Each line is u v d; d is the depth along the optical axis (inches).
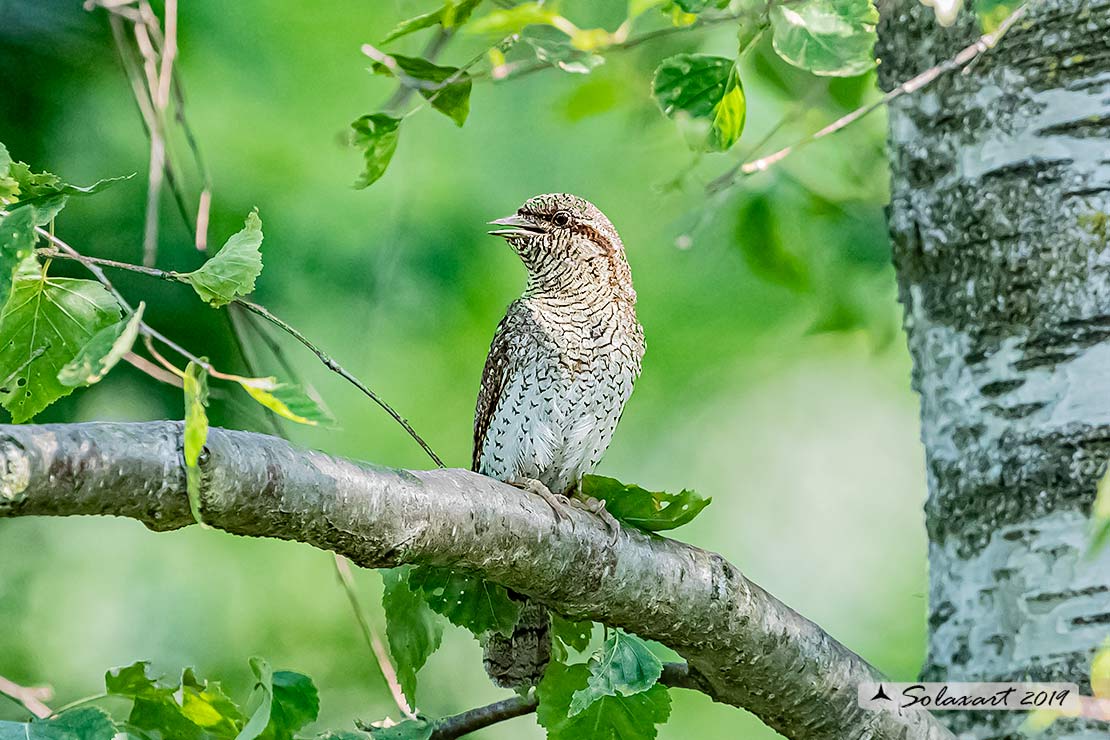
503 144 578.6
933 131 309.3
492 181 570.6
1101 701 241.6
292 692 255.8
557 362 370.0
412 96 325.1
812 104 487.2
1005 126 299.3
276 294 521.3
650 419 639.1
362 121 296.8
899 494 655.8
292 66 557.0
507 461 379.9
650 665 260.7
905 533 653.9
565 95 517.7
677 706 595.2
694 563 274.8
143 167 474.6
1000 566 290.0
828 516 649.6
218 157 533.3
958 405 301.4
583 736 278.1
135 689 246.4
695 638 275.6
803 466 652.1
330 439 550.9
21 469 194.7
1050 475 286.5
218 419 460.8
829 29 269.3
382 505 231.5
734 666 279.1
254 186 533.3
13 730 219.0
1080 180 291.6
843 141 508.7
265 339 323.6
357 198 547.2
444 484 246.2
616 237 381.4
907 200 312.5
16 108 461.7
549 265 377.4
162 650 557.3
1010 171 297.7
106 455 201.6
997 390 295.3
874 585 649.0
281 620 569.3
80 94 473.1
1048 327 290.8
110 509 204.5
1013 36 299.9
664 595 270.1
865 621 642.2
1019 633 285.4
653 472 640.4
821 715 283.7
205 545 578.6
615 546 266.7
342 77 558.9
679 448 643.5
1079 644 278.4
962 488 298.4
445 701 564.7
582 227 374.9
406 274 544.7
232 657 561.6
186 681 253.0
